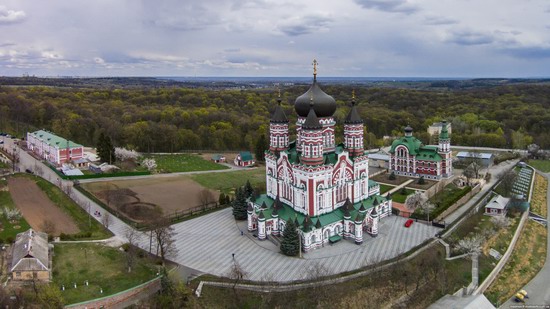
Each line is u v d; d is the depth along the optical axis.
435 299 108.06
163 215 154.62
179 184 197.88
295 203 132.88
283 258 121.38
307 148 127.00
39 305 93.12
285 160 136.12
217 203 166.75
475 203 169.62
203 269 115.56
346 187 138.62
